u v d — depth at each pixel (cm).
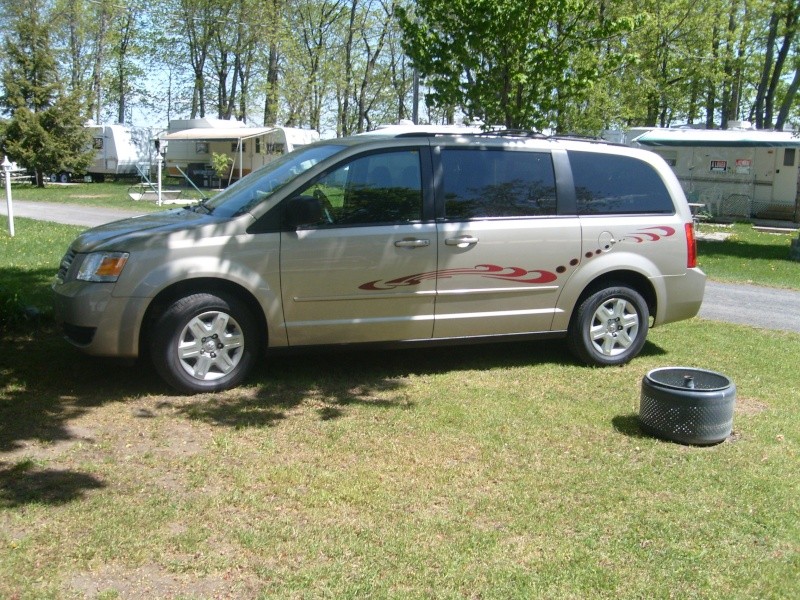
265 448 443
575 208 610
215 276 516
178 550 333
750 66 3209
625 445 466
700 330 793
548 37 897
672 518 376
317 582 312
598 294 620
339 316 554
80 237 561
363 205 556
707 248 1744
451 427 484
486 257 580
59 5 4125
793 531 367
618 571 328
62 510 362
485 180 589
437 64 918
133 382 548
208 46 3919
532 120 930
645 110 2892
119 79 4547
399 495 390
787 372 639
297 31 3697
